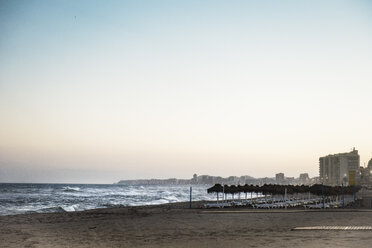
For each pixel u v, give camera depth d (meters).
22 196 86.19
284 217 25.52
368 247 12.54
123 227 19.61
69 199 75.62
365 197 78.19
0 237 16.00
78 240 15.08
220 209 35.81
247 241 14.32
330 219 23.80
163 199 79.19
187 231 17.83
